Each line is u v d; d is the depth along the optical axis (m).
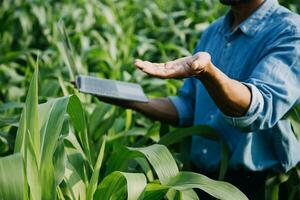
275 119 2.16
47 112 1.97
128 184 1.85
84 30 5.39
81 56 4.45
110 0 5.95
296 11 5.71
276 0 2.38
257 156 2.36
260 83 2.13
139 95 2.52
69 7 5.76
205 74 1.96
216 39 2.54
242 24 2.36
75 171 2.07
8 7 5.64
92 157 2.45
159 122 2.88
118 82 2.58
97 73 4.27
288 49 2.22
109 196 2.01
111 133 3.09
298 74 2.21
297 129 2.47
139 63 1.90
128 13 6.05
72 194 2.03
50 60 4.61
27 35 5.54
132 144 3.03
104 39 5.48
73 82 2.52
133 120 3.23
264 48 2.30
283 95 2.14
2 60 4.36
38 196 1.78
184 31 5.32
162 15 5.95
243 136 2.32
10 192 1.65
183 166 2.60
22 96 3.74
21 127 1.82
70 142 2.18
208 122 2.49
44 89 3.45
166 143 2.46
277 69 2.18
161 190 2.01
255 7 2.36
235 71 2.37
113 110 3.17
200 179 2.01
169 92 3.89
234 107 2.04
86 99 3.59
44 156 1.83
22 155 1.73
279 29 2.28
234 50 2.39
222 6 5.61
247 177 2.43
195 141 2.55
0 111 3.02
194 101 2.74
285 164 2.38
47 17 5.67
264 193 2.43
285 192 2.63
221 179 2.35
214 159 2.48
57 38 5.15
